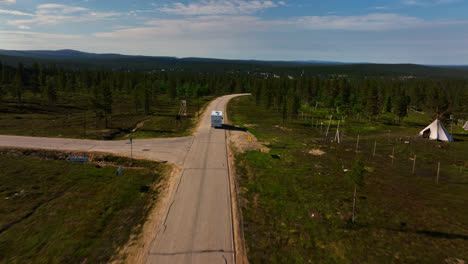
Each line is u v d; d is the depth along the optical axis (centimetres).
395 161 3628
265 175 2923
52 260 1566
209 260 1544
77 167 3161
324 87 10794
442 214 2123
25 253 1628
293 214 2092
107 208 2202
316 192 2511
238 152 3806
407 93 13538
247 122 6488
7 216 2045
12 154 3506
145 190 2566
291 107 6838
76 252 1634
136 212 2131
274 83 12756
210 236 1775
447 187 2716
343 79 9612
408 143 4753
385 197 2436
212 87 14912
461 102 7956
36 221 1989
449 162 3631
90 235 1811
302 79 12656
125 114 7081
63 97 10175
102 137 4466
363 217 2061
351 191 2552
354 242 1741
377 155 3900
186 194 2397
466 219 2044
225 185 2617
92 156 3525
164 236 1769
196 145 4131
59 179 2805
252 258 1573
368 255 1609
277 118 7481
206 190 2492
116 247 1684
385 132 5997
